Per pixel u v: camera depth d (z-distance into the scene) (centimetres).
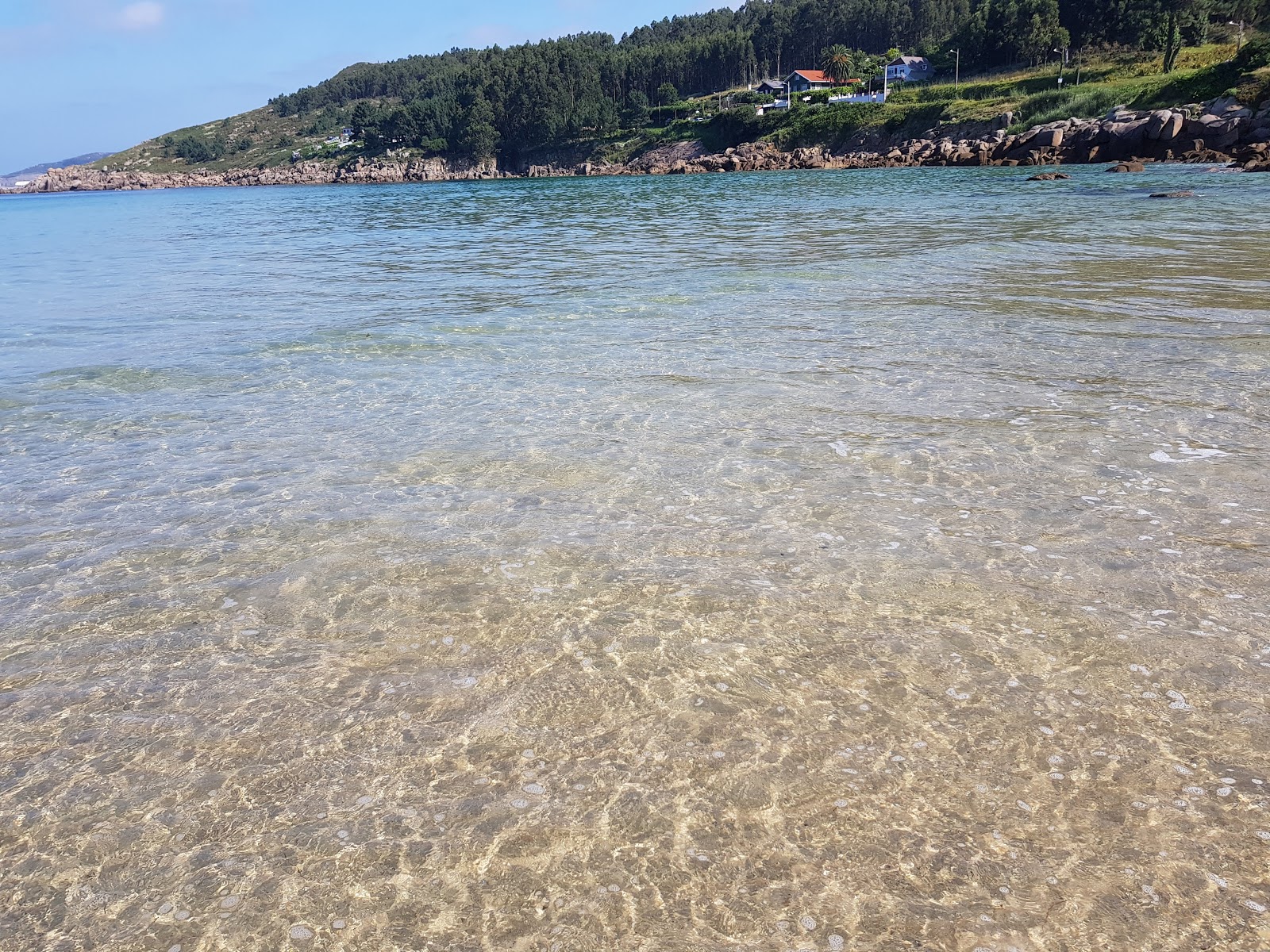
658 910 238
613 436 619
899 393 695
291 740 311
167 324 1098
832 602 394
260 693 339
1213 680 333
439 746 306
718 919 235
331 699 334
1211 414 621
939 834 263
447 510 502
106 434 657
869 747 301
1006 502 490
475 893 245
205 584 425
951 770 289
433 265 1703
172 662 362
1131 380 709
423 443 615
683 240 2047
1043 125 6794
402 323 1056
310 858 259
